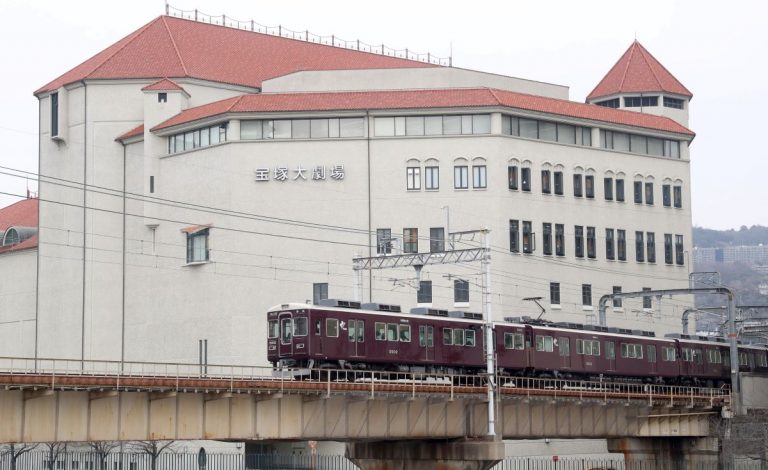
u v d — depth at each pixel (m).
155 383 66.12
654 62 158.75
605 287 138.00
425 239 128.38
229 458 121.06
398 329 90.25
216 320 130.50
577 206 136.25
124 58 145.62
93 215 143.12
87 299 142.75
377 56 163.75
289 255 128.75
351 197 129.00
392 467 93.25
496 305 126.56
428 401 84.94
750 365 129.38
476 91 131.12
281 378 75.75
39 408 62.75
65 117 147.12
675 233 146.25
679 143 147.88
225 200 130.50
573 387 98.69
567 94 148.88
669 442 115.31
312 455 111.56
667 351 115.12
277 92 136.00
